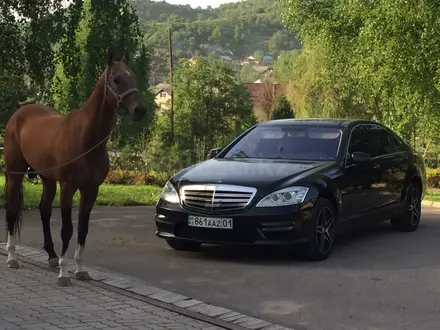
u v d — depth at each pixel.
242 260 8.46
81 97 16.45
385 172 10.03
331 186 8.52
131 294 6.71
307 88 38.97
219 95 57.56
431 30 18.64
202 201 8.21
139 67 16.78
